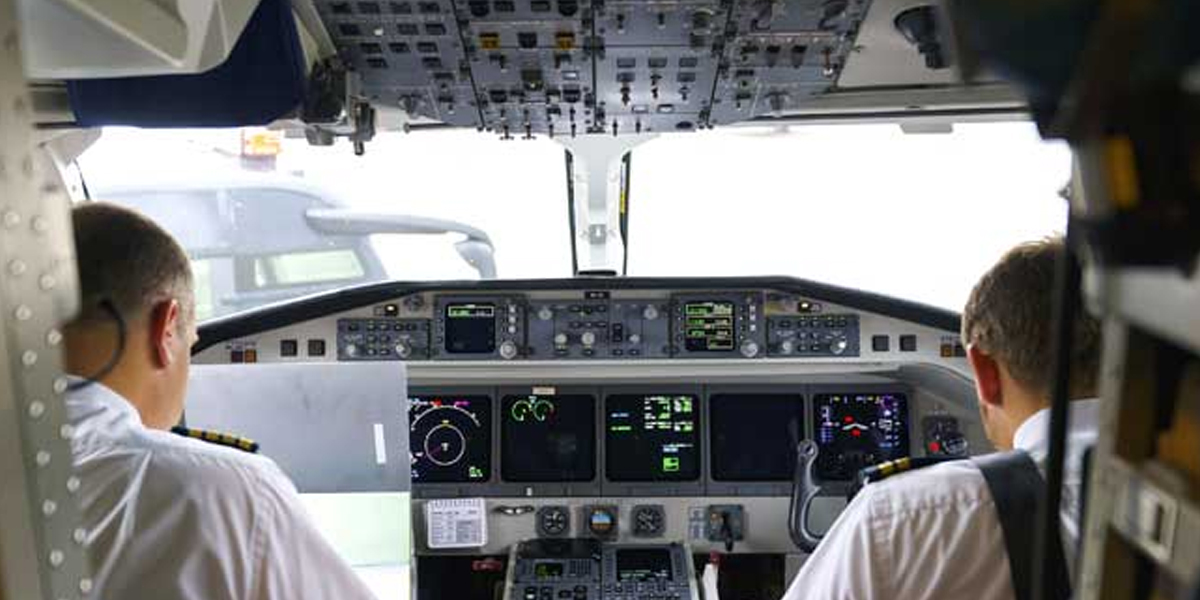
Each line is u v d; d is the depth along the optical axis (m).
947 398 4.18
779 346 3.95
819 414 4.20
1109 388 0.78
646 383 4.20
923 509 1.67
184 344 1.79
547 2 2.29
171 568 1.57
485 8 2.33
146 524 1.57
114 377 1.68
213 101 1.99
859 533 1.70
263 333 3.96
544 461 4.18
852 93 3.46
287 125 3.20
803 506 3.88
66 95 2.03
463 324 3.98
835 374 4.18
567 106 3.22
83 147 2.96
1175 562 0.70
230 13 1.52
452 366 3.98
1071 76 0.60
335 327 3.98
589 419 4.19
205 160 4.32
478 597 4.39
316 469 3.14
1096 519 0.81
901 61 3.07
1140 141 0.60
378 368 3.18
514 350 3.97
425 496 4.18
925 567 1.65
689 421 4.19
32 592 0.94
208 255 4.88
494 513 4.18
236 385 3.14
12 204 0.92
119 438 1.63
